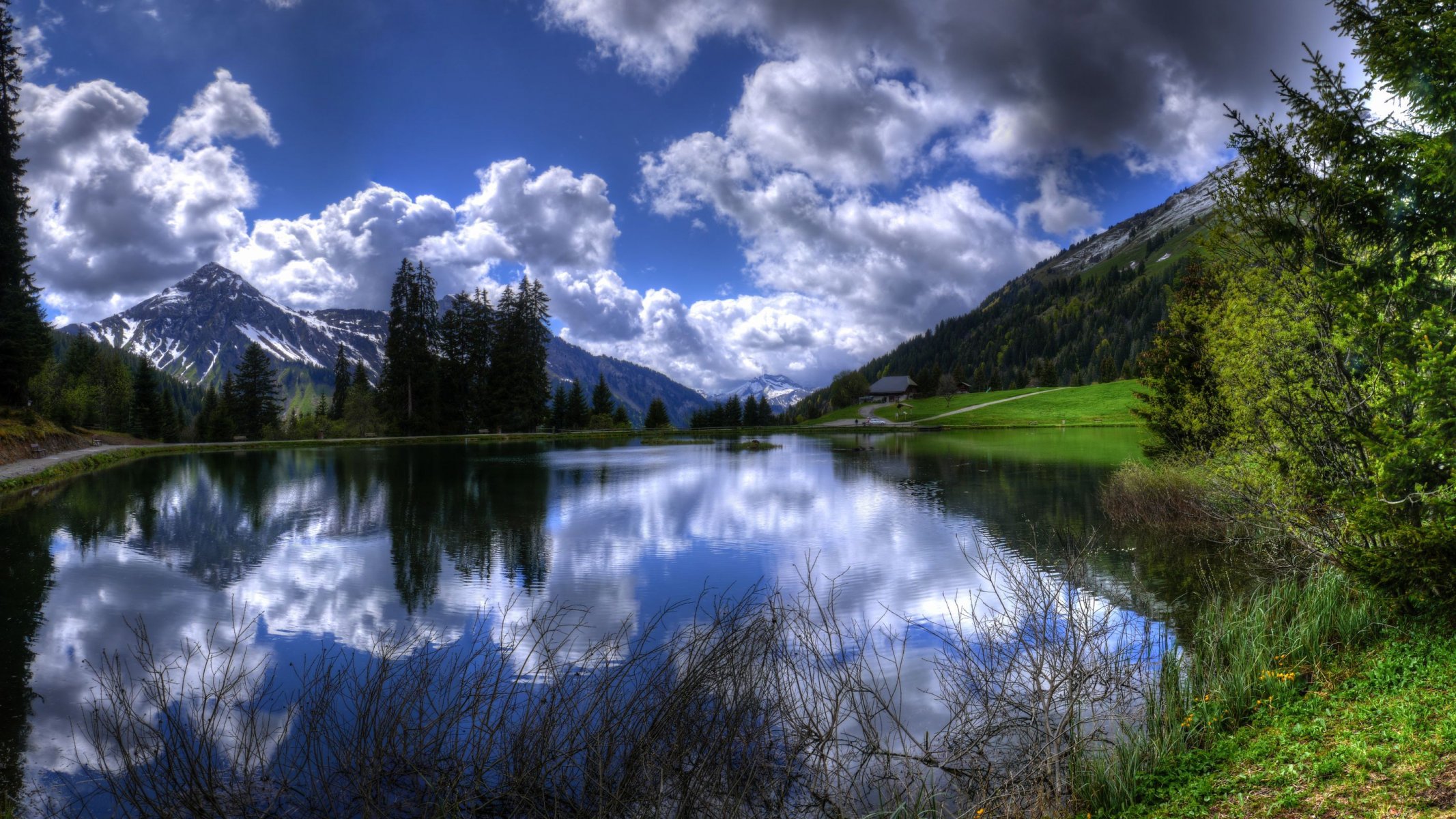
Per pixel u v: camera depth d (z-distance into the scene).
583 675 9.06
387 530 20.61
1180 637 10.30
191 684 9.45
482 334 78.25
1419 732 5.46
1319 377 9.89
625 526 21.17
